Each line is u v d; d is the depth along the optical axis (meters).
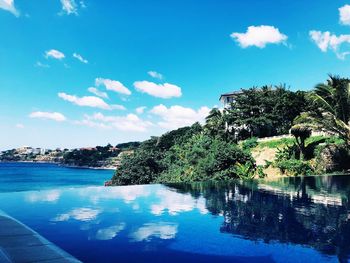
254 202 14.06
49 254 6.68
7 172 169.12
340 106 29.33
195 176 33.31
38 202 14.37
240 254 7.07
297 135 31.59
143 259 6.73
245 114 58.28
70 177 135.50
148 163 57.41
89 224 9.89
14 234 8.16
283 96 58.38
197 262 6.60
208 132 60.12
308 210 12.01
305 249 7.38
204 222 10.23
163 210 12.35
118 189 20.20
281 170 29.70
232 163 31.56
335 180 22.88
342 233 8.70
